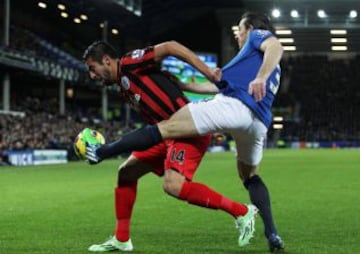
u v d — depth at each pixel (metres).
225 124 7.54
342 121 104.38
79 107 84.38
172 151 7.92
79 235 10.52
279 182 24.08
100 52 8.13
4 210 14.64
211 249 8.89
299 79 107.81
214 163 44.47
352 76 108.44
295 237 10.16
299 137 102.25
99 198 17.92
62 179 27.30
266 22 8.21
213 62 83.31
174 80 8.55
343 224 11.86
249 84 7.44
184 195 7.88
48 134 55.66
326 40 72.94
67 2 69.69
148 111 8.20
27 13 75.06
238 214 8.14
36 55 62.09
